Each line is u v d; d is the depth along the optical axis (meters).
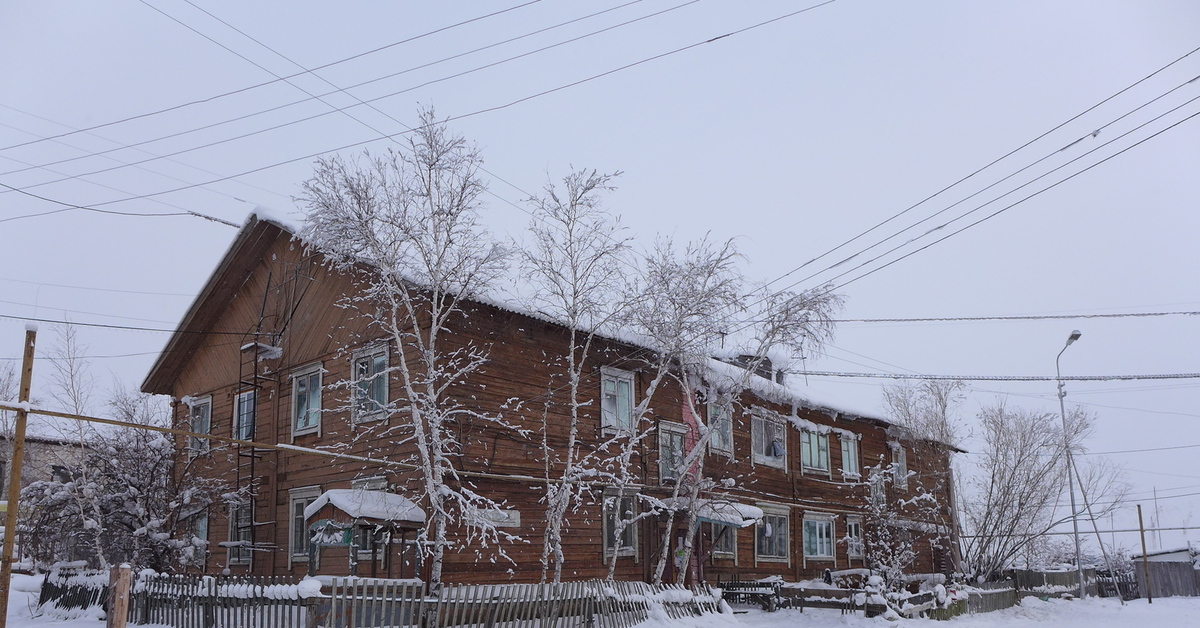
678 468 24.27
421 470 19.88
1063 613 30.97
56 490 22.89
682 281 21.28
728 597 26.55
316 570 18.58
